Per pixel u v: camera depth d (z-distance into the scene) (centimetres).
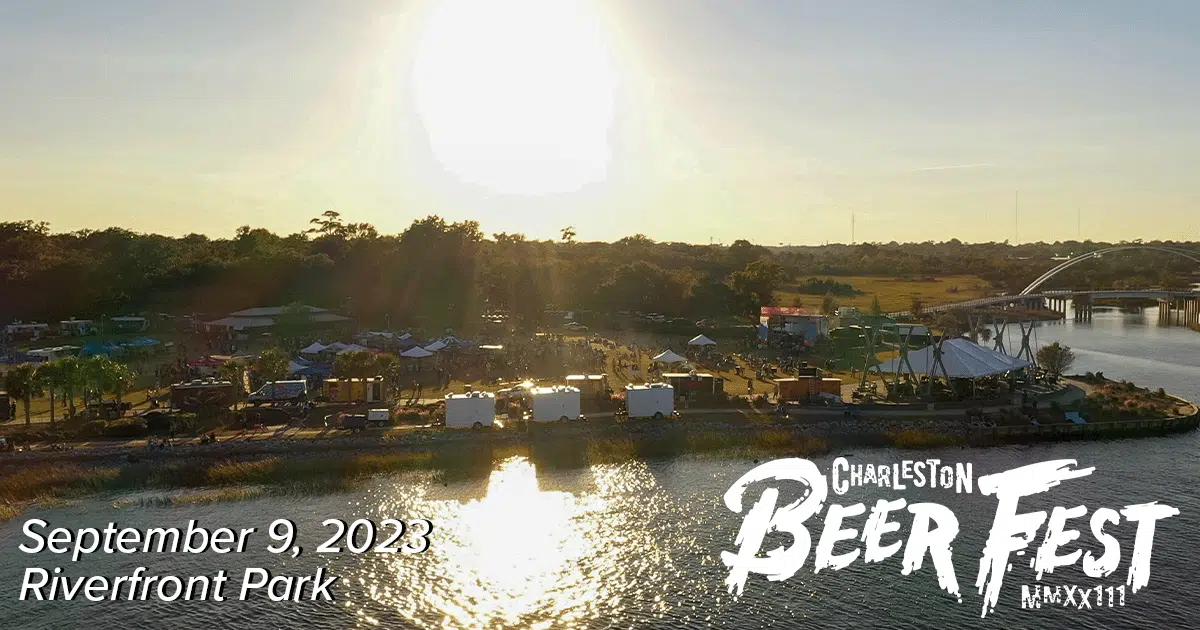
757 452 7550
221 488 6519
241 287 18962
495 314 19162
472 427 7869
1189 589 4825
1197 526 5797
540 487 6600
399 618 4519
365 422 7800
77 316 17200
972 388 9325
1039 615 4522
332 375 10144
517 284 18462
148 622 4456
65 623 4438
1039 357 11738
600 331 17462
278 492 6431
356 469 6875
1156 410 8862
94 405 8406
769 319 15038
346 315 17975
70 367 8075
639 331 17475
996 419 8412
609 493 6469
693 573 5066
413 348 11844
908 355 10031
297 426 7988
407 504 6209
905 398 9244
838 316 16738
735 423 8238
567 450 7431
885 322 14475
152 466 6756
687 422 8238
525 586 4897
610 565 5175
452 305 18188
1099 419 8556
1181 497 6394
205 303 18562
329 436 7550
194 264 19888
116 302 17762
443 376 10275
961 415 8669
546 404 8025
